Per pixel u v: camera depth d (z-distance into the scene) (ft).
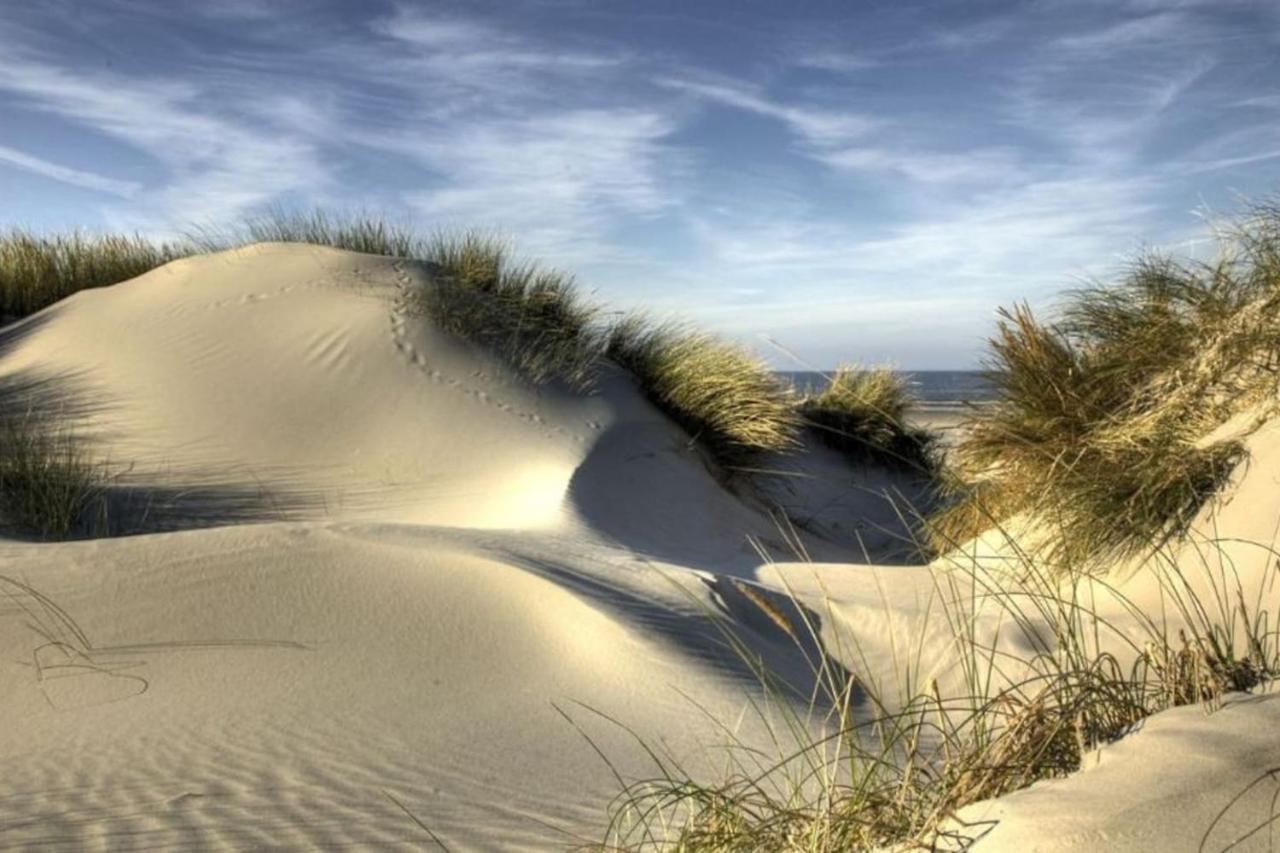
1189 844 5.59
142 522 24.99
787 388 38.83
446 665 13.85
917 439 39.40
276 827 9.63
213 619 14.67
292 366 32.83
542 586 15.40
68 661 13.67
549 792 10.44
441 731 11.95
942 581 18.66
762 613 16.49
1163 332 19.88
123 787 10.50
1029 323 22.00
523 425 31.35
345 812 9.96
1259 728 6.63
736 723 12.30
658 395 35.96
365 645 14.21
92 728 12.07
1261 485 15.11
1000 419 21.08
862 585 18.92
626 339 38.65
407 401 31.81
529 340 35.70
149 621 14.57
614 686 13.21
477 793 10.41
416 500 27.86
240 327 34.47
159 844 9.27
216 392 31.78
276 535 16.87
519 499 27.04
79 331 36.04
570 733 11.96
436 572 15.97
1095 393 19.97
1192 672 8.00
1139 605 15.23
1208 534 15.30
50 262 46.11
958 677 14.11
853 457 38.83
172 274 38.42
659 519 28.55
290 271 37.29
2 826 9.63
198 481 27.81
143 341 34.40
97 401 31.60
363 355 33.06
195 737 11.79
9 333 38.29
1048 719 7.59
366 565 16.07
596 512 26.50
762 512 33.40
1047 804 6.27
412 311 35.12
